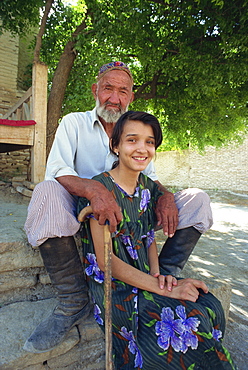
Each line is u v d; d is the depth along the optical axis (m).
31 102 3.93
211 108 6.43
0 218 2.59
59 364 1.45
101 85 1.91
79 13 5.98
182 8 4.46
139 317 1.19
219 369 1.10
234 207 10.72
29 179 5.70
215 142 9.46
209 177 16.02
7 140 3.62
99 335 1.57
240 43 4.49
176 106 7.05
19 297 1.77
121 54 5.86
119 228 1.34
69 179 1.48
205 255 4.18
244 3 4.03
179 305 1.16
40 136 3.84
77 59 6.02
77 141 1.83
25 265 1.81
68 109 6.50
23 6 5.34
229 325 2.28
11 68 6.79
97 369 1.54
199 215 1.63
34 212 1.34
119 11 4.61
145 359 1.10
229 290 2.07
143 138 1.33
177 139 9.80
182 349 1.06
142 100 7.37
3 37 6.63
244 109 6.79
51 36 6.05
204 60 4.83
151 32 5.03
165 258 1.70
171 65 5.11
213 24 4.65
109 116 1.88
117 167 1.50
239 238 5.50
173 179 18.12
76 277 1.43
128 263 1.37
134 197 1.43
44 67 3.80
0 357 1.29
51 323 1.39
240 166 14.55
